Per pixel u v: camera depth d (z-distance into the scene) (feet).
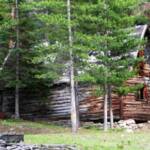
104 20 99.50
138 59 105.19
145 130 107.14
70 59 99.96
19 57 120.67
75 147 58.44
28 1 120.88
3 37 120.47
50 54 102.89
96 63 106.42
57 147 56.90
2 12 117.39
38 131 102.58
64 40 102.94
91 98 122.83
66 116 126.41
